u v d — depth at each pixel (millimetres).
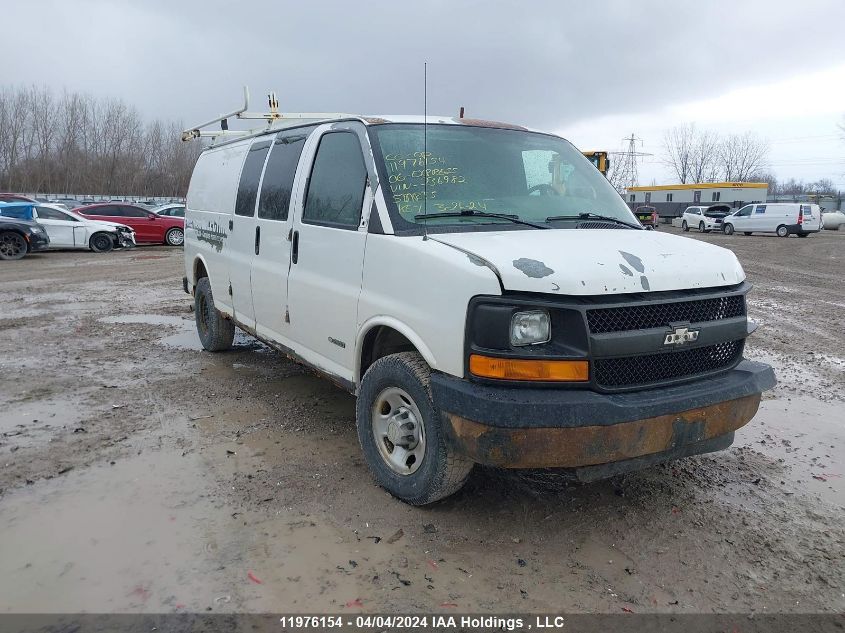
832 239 31203
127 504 3564
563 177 4391
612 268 3043
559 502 3662
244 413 5055
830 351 7465
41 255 18969
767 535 3367
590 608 2758
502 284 2908
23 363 6496
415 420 3457
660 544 3258
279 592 2822
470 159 4059
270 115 5895
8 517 3408
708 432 3199
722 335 3295
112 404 5234
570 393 2902
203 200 6691
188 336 7926
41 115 60438
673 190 53531
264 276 5000
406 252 3367
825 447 4602
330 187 4191
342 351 4004
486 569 3014
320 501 3623
